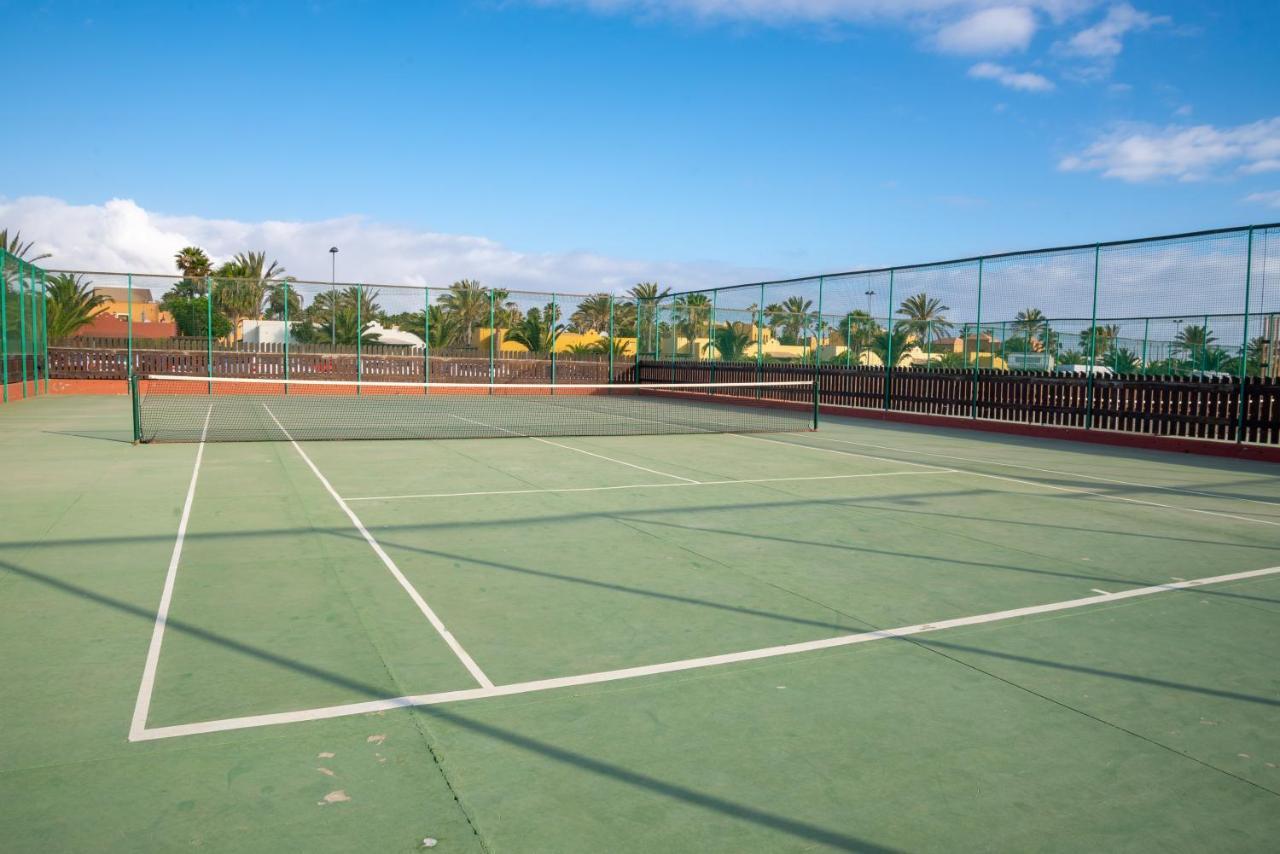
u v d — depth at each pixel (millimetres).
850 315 24953
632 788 3371
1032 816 3230
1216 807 3326
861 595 6133
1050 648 5109
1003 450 16625
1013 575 6797
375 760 3547
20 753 3547
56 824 3025
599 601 5848
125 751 3578
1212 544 8070
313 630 5145
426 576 6383
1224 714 4207
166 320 28344
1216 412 16172
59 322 27438
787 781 3455
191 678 4375
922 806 3289
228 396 28234
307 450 13945
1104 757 3729
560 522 8469
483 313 31844
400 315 30609
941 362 26500
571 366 33500
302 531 7801
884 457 14852
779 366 27141
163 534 7586
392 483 10656
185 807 3152
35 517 8211
